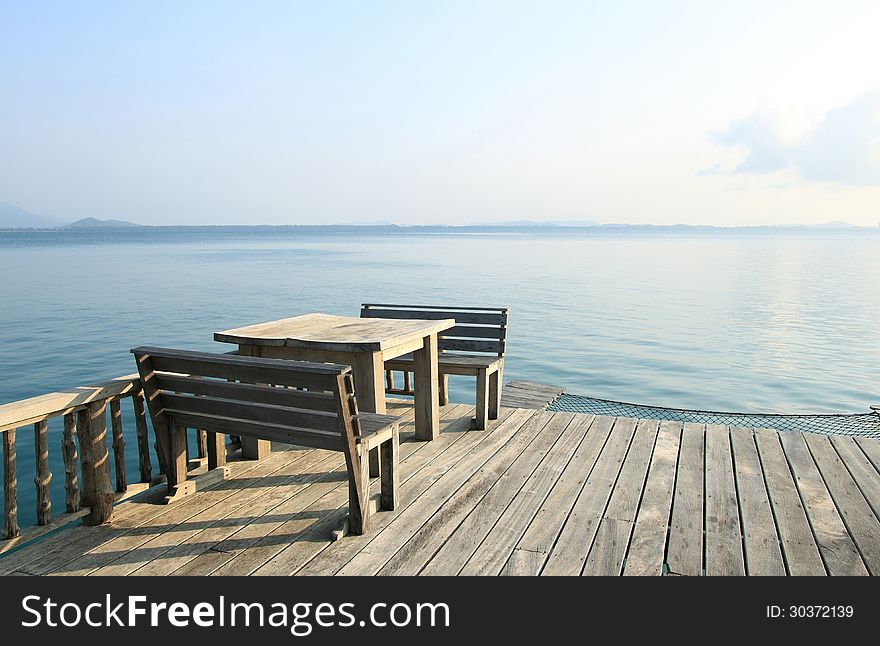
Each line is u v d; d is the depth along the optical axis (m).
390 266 40.47
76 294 23.19
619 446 5.29
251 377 3.54
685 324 16.81
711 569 3.24
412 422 6.04
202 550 3.43
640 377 11.25
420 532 3.64
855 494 4.26
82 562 3.29
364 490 3.62
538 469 4.71
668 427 5.88
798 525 3.77
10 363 11.62
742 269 37.84
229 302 20.83
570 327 16.30
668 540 3.56
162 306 19.72
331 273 34.34
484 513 3.91
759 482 4.48
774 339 14.77
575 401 8.38
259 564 3.27
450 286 26.73
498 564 3.28
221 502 4.07
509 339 14.67
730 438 5.54
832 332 15.71
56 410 3.38
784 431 5.79
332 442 3.51
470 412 6.40
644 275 33.06
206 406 3.83
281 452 5.10
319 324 5.36
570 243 97.56
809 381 11.01
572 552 3.40
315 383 3.33
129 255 55.41
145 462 4.05
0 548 3.17
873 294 23.91
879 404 9.64
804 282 29.02
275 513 3.90
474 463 4.85
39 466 3.39
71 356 12.23
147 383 3.91
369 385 4.61
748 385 10.74
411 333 4.86
